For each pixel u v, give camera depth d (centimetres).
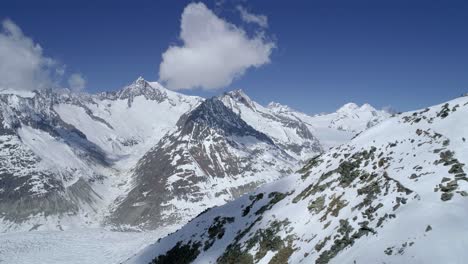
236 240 6206
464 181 3416
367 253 3161
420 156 4372
